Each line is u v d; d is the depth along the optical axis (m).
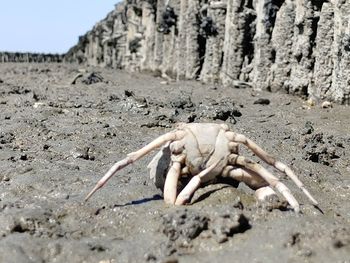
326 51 22.19
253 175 8.99
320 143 14.78
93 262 7.25
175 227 7.63
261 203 8.47
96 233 8.16
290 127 17.55
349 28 20.38
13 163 12.12
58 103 20.84
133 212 8.63
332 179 11.90
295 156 13.52
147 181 10.62
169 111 19.06
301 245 7.20
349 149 14.62
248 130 16.80
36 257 7.30
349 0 20.42
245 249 7.22
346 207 9.98
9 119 17.64
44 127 16.23
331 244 7.14
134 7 53.12
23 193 10.09
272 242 7.29
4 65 56.06
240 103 22.41
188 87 29.22
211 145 9.00
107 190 9.98
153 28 47.25
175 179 8.93
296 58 24.17
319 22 22.45
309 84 23.52
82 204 8.98
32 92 24.20
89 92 25.52
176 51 40.00
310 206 9.17
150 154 12.86
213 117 18.30
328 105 21.11
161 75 43.44
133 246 7.57
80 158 12.91
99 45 70.88
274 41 26.42
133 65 52.81
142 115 18.64
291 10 25.08
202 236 7.55
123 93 24.41
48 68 48.22
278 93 25.45
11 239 7.64
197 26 35.09
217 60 32.25
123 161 9.09
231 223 7.59
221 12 31.89
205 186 8.98
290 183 11.08
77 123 17.23
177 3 40.97
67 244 7.54
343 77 20.95
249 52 29.50
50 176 10.91
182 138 9.08
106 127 16.62
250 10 29.02
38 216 8.27
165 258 7.16
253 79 28.17
